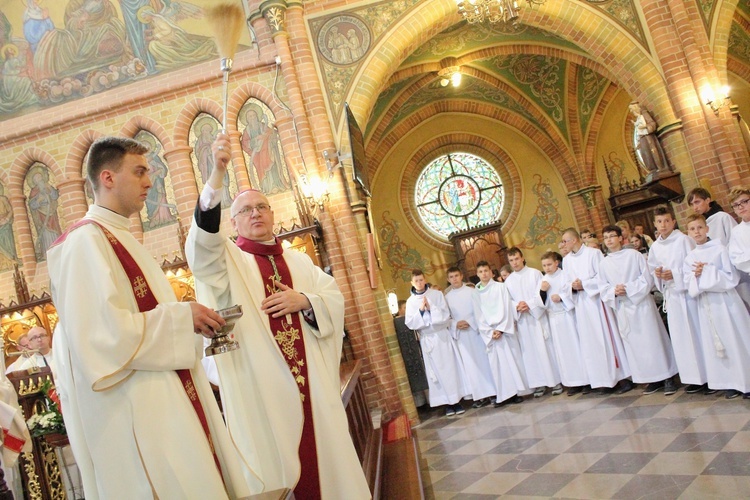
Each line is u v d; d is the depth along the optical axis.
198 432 2.14
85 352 2.04
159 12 10.27
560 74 16.55
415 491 4.77
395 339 9.98
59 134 10.20
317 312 3.14
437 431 8.34
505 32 13.40
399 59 10.70
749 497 3.76
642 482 4.46
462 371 9.45
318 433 2.96
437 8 10.51
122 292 2.25
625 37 10.83
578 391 8.59
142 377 2.12
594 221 17.70
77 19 10.41
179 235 9.51
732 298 6.11
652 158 10.75
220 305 3.14
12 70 10.40
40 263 10.15
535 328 8.84
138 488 2.04
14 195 10.20
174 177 9.96
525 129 18.39
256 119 10.12
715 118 10.37
